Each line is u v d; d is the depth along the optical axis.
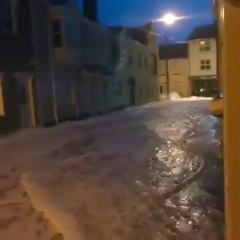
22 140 13.30
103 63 28.77
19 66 16.88
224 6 1.09
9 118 16.00
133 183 7.07
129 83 35.88
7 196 6.64
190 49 54.44
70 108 21.80
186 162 8.78
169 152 10.20
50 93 19.30
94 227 5.02
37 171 8.38
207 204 5.68
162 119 20.47
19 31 16.97
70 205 5.94
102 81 27.73
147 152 10.34
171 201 5.91
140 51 39.69
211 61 53.50
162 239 4.55
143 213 5.45
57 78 20.25
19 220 5.46
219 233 4.55
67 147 11.54
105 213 5.51
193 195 6.16
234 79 1.11
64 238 4.73
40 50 18.58
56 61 20.28
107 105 28.84
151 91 44.34
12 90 16.33
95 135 14.34
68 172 8.16
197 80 54.56
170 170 8.05
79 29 23.17
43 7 19.05
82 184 7.12
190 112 24.62
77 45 22.77
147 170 8.14
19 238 4.84
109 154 10.18
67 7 20.77
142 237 4.64
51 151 10.88
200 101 40.56
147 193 6.39
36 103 17.94
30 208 5.94
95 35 26.83
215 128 15.33
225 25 1.09
